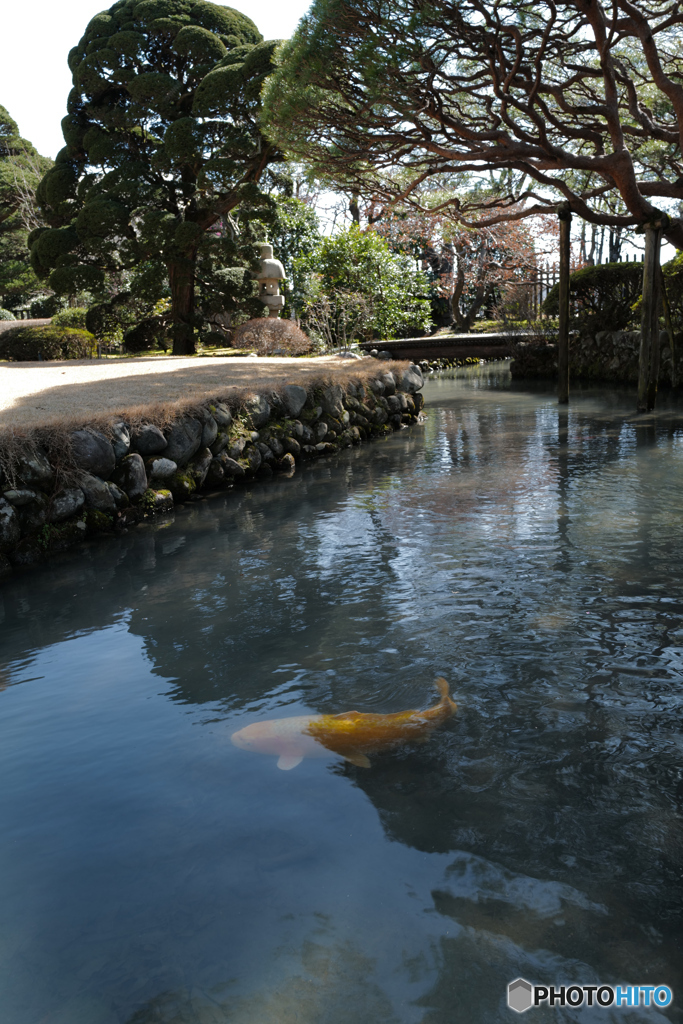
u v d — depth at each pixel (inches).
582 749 93.8
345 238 918.4
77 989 60.5
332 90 361.4
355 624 140.6
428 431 437.7
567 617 137.0
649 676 112.7
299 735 95.9
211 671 123.9
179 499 277.6
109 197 677.3
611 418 438.3
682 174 539.2
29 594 178.2
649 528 194.5
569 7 389.1
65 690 120.3
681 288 584.7
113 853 77.5
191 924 67.1
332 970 61.2
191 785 89.7
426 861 74.0
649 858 73.7
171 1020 56.8
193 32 679.1
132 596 169.3
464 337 824.3
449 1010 56.9
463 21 335.0
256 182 726.5
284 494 281.7
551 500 234.2
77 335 680.4
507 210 1079.0
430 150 394.6
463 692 110.0
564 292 512.1
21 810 86.2
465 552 182.9
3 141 1243.2
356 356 592.1
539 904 67.9
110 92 715.4
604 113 415.2
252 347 691.4
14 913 69.6
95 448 245.8
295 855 75.5
